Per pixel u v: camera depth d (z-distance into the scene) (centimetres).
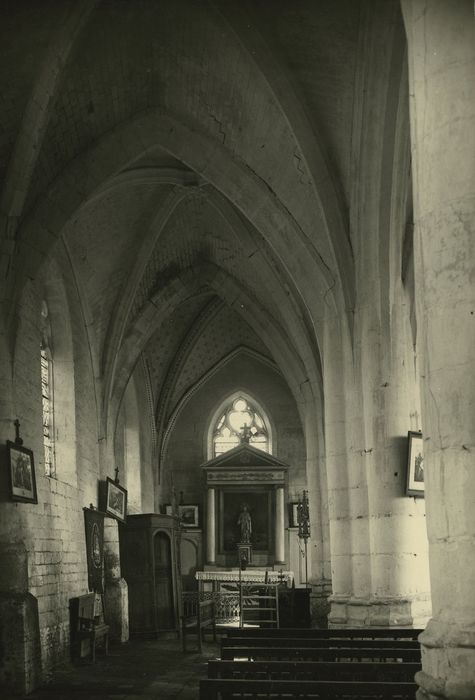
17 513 1507
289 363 2756
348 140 1627
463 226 759
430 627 730
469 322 745
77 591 1927
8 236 1595
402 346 1590
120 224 2188
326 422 1808
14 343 1573
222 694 859
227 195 1930
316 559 2436
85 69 1606
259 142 1803
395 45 1377
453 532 726
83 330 2217
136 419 3050
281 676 934
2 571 1473
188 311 3116
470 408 734
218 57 1644
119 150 1833
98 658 1880
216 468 3228
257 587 2675
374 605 1501
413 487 1522
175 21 1591
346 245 1678
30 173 1567
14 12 1352
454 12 791
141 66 1731
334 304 1788
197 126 1883
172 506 3244
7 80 1457
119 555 2412
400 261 1598
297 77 1605
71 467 1989
